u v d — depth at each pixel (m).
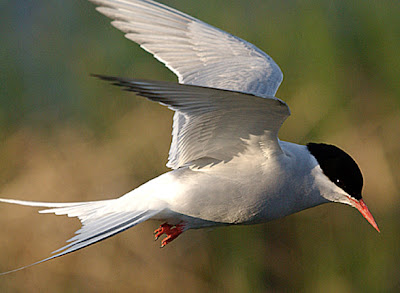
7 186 12.23
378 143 11.47
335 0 12.60
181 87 5.96
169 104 6.26
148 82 5.79
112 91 13.25
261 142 7.23
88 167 12.17
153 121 12.26
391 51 11.97
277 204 7.61
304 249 11.08
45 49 14.83
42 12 15.48
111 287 11.26
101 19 14.59
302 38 12.38
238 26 13.19
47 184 12.09
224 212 7.59
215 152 7.43
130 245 11.40
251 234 11.14
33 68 14.76
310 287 10.96
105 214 7.45
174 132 8.02
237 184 7.47
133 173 11.92
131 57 13.52
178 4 13.70
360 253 11.00
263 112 6.64
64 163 12.32
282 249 11.12
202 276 11.18
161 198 7.59
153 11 8.50
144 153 12.01
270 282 11.09
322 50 12.09
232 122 6.96
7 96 14.30
